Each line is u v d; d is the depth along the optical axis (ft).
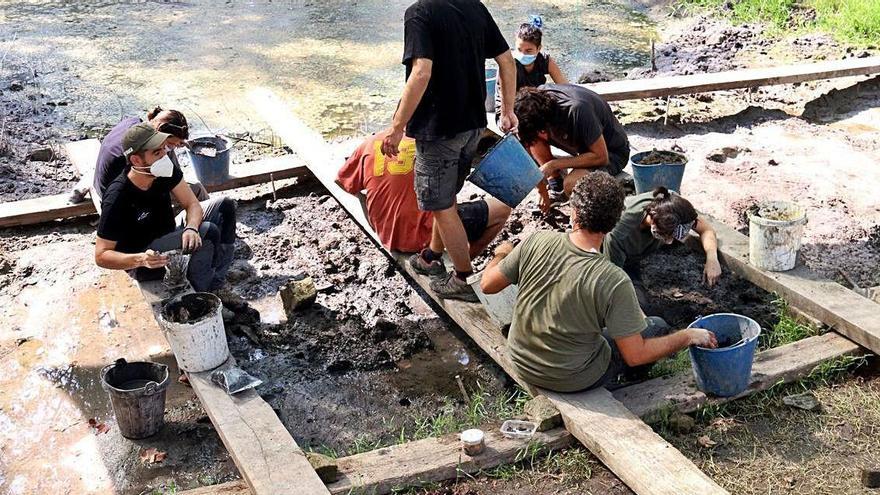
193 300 16.72
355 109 30.83
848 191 24.79
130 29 39.27
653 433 14.60
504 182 17.99
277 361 18.70
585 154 20.40
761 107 30.94
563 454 15.14
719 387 15.70
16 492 15.37
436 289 18.70
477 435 14.82
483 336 17.33
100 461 16.02
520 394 17.33
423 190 17.33
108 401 17.63
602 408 15.20
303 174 25.80
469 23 16.42
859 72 31.17
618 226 17.74
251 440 14.65
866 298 17.95
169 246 18.45
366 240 23.09
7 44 37.11
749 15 39.45
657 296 20.21
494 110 28.12
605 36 38.60
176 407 17.33
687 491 13.37
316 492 13.62
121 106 31.07
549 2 43.42
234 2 43.37
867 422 15.70
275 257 22.38
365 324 19.88
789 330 18.25
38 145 28.02
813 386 16.57
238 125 29.76
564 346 15.06
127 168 17.60
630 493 14.33
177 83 33.17
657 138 28.53
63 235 23.66
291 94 32.17
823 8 39.17
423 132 16.71
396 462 14.70
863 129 29.14
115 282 21.50
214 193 25.44
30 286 21.35
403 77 33.86
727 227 20.85
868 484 14.29
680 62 35.09
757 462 14.88
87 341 19.38
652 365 17.15
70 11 41.83
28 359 18.80
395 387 18.03
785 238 18.45
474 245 19.21
